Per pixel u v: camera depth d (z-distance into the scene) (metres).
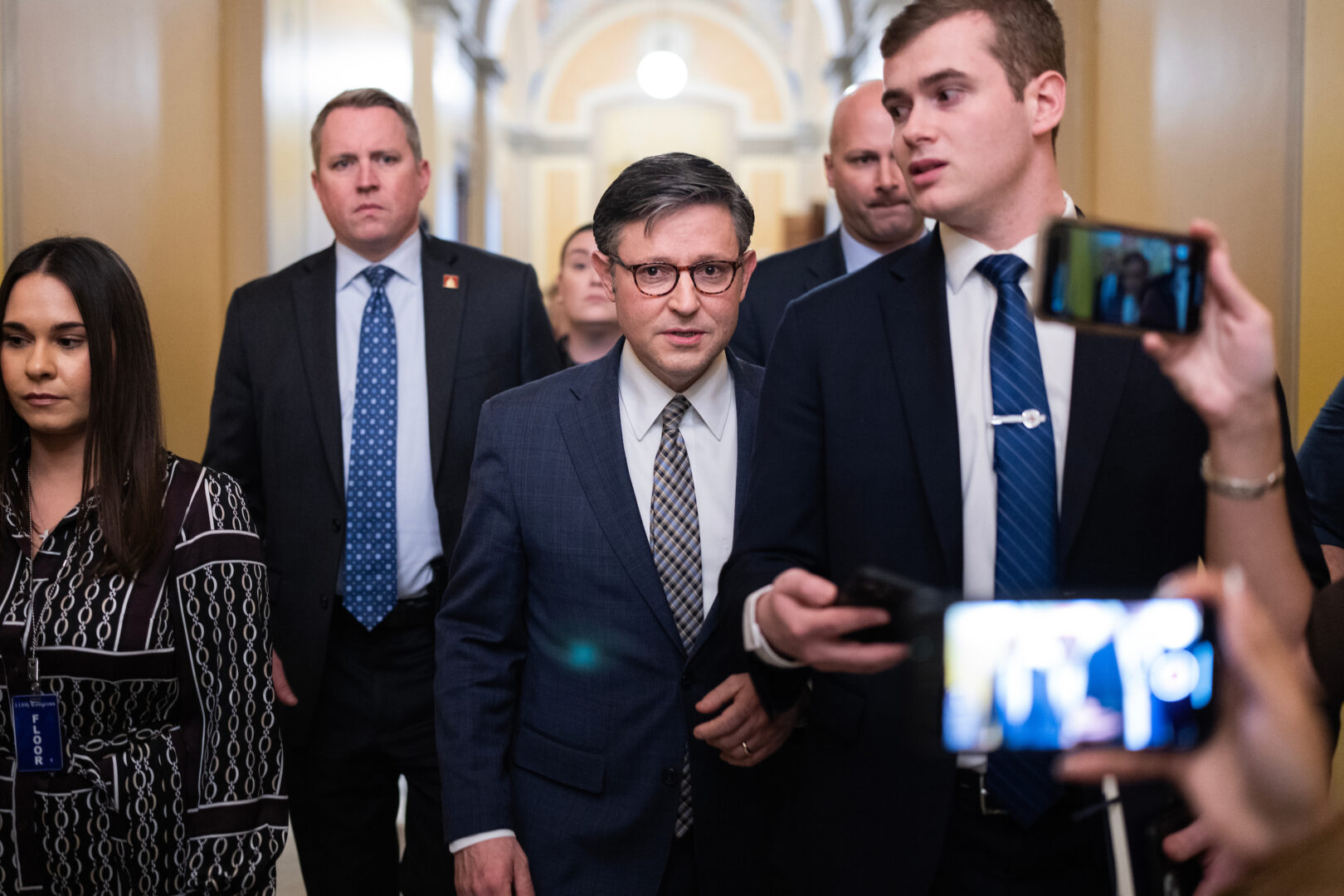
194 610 1.65
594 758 1.69
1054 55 1.30
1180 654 0.84
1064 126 4.92
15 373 1.62
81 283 1.62
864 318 1.40
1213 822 0.78
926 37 1.28
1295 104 3.18
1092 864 1.23
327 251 2.71
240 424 2.65
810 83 17.53
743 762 1.54
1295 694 0.74
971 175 1.28
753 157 18.16
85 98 3.84
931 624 0.85
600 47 18.23
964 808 1.26
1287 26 3.23
